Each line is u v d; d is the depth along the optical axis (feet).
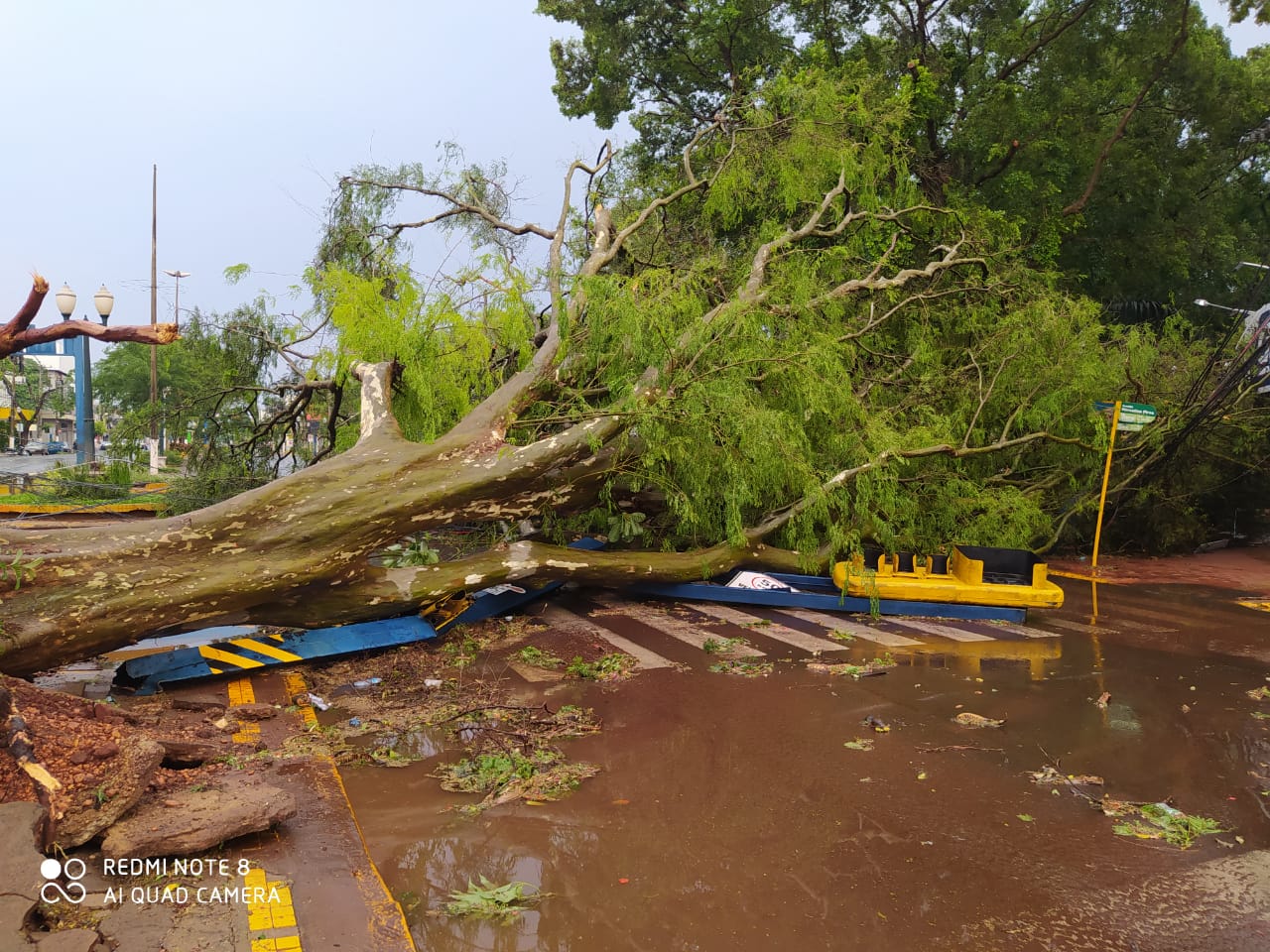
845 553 33.06
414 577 24.88
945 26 63.77
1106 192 63.67
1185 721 19.86
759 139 40.60
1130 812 14.69
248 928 9.91
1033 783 15.85
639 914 11.11
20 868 9.90
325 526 21.52
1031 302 39.55
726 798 14.87
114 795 11.73
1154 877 12.41
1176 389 50.11
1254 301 71.10
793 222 43.01
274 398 44.45
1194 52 61.87
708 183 40.60
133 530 19.53
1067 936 10.80
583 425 26.61
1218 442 52.75
